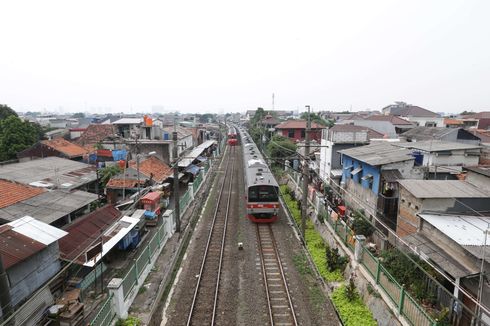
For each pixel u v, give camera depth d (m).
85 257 11.51
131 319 10.75
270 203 19.98
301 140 45.56
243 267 14.76
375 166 16.64
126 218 16.23
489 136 30.48
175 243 16.86
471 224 11.27
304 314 11.41
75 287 11.91
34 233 11.12
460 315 9.16
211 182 32.69
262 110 81.06
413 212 13.12
